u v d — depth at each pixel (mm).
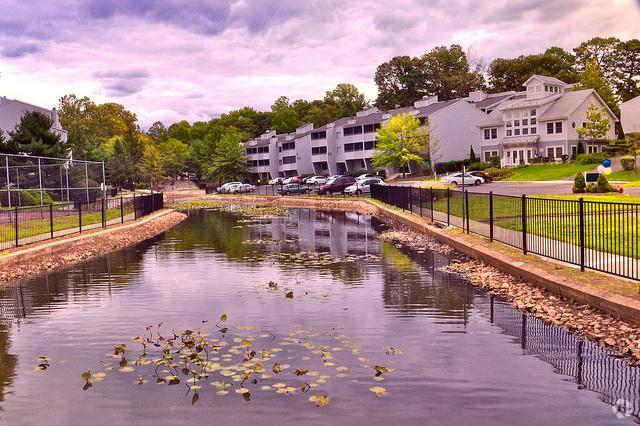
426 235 22219
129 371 7129
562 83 70688
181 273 14891
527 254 13914
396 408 5824
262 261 16812
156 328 9266
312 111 132625
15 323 9898
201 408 5930
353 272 14414
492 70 108125
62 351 8133
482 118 77875
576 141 64562
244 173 104875
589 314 9062
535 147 66875
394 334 8555
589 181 36344
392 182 65812
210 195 81000
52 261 17578
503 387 6352
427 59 121875
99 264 17031
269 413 5766
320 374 6855
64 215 32906
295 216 37156
